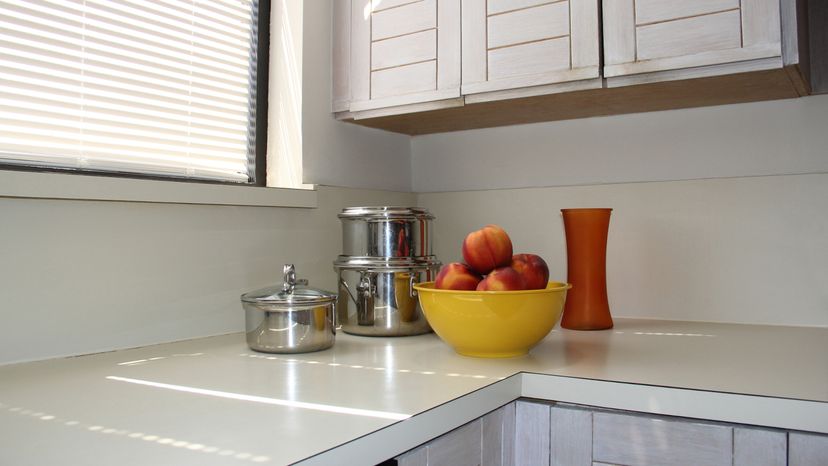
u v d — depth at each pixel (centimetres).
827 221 154
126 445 73
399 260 150
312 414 85
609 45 143
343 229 158
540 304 120
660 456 99
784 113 160
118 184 129
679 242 170
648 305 174
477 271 128
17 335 118
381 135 204
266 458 68
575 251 159
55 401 92
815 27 155
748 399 94
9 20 126
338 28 183
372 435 77
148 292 138
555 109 172
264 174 180
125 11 146
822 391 95
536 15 151
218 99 168
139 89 149
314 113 179
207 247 150
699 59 134
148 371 112
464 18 161
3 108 125
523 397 112
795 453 91
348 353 130
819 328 154
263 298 129
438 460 90
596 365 116
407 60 170
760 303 161
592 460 104
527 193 192
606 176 182
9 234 117
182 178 159
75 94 137
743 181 163
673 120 173
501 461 107
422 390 98
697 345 136
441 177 210
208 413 86
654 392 100
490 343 121
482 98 160
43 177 117
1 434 77
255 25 178
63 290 124
